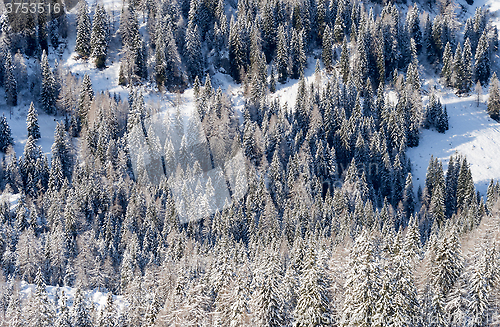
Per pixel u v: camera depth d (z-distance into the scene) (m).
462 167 102.69
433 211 97.25
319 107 122.75
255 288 48.69
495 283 50.03
